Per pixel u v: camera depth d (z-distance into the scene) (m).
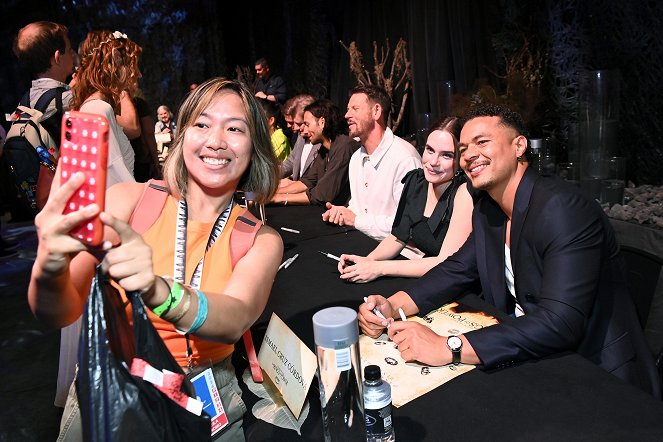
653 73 3.87
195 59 8.86
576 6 4.27
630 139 4.07
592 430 0.88
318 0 7.79
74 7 7.90
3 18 7.36
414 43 5.74
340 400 0.83
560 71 4.46
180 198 1.00
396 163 2.52
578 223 1.26
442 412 0.96
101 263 0.66
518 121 1.36
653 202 3.22
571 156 3.83
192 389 0.69
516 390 1.01
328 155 3.16
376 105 2.50
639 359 1.37
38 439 1.98
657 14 3.78
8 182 5.14
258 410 1.01
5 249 4.56
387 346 1.20
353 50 6.31
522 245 1.34
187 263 0.98
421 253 2.04
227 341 0.85
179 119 1.00
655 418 0.90
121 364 0.62
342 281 1.70
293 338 1.00
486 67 5.08
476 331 1.13
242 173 1.02
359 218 2.36
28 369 2.53
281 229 2.44
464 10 5.13
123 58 1.78
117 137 1.70
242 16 8.79
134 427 0.62
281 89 6.88
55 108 2.00
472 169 1.38
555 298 1.20
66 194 0.61
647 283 1.52
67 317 0.81
